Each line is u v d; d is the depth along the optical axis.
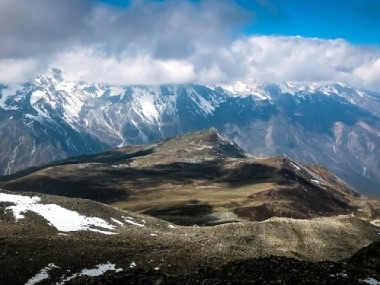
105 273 73.62
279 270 61.91
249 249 95.19
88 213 110.88
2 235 85.62
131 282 56.53
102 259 78.50
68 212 107.00
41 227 95.62
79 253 79.69
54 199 111.81
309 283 56.00
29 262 74.12
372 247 81.19
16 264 73.06
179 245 91.44
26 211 101.44
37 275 71.19
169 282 55.59
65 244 83.69
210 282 54.62
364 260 79.81
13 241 81.19
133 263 78.12
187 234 113.25
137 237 98.94
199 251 86.69
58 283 69.56
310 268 63.31
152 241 94.69
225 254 85.75
